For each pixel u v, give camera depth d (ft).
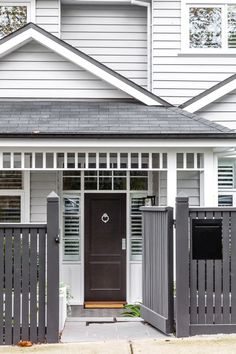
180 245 23.40
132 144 32.50
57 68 38.73
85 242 40.91
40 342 23.06
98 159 33.19
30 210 39.63
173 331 24.08
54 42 38.01
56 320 23.04
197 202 39.09
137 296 40.68
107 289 40.75
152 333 24.63
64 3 43.14
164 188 38.99
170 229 23.90
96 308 39.81
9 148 32.68
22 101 38.58
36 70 38.65
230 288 23.76
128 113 36.19
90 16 43.39
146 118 35.09
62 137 32.01
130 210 41.09
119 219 41.16
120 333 24.77
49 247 23.04
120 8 43.60
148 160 34.50
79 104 38.22
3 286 23.09
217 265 23.68
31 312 23.09
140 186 41.16
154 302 25.76
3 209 39.40
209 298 23.66
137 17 43.57
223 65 41.52
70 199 41.04
